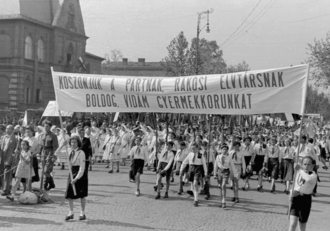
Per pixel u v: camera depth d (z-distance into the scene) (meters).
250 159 16.73
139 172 13.51
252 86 10.96
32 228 8.88
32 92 54.00
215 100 11.38
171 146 13.29
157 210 11.32
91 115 44.41
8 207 11.05
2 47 52.03
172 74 46.94
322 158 24.80
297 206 7.82
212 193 14.80
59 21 57.75
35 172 13.37
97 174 18.62
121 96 12.24
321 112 95.56
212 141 17.55
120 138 20.09
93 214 10.49
